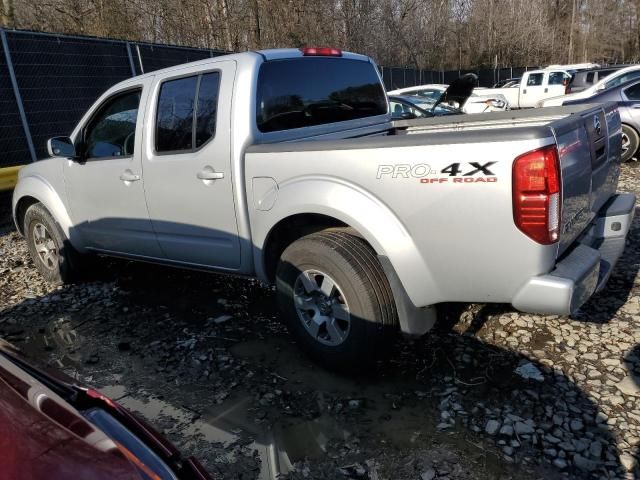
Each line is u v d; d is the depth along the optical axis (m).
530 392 2.99
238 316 4.24
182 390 3.26
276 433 2.81
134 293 4.88
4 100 8.38
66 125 9.31
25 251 6.43
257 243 3.49
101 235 4.63
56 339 4.08
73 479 1.26
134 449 1.52
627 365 3.17
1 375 1.66
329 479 2.47
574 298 2.62
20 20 15.95
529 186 2.50
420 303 2.95
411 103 9.82
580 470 2.43
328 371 3.36
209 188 3.61
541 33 44.03
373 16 25.69
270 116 3.56
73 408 1.58
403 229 2.86
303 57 3.91
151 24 17.55
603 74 14.27
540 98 20.61
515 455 2.54
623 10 51.88
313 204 3.10
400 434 2.74
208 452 2.69
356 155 2.94
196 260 3.97
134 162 4.07
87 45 9.54
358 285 2.99
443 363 3.35
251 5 18.50
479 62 41.22
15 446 1.33
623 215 3.43
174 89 3.81
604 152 3.43
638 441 2.57
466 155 2.61
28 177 5.18
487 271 2.71
